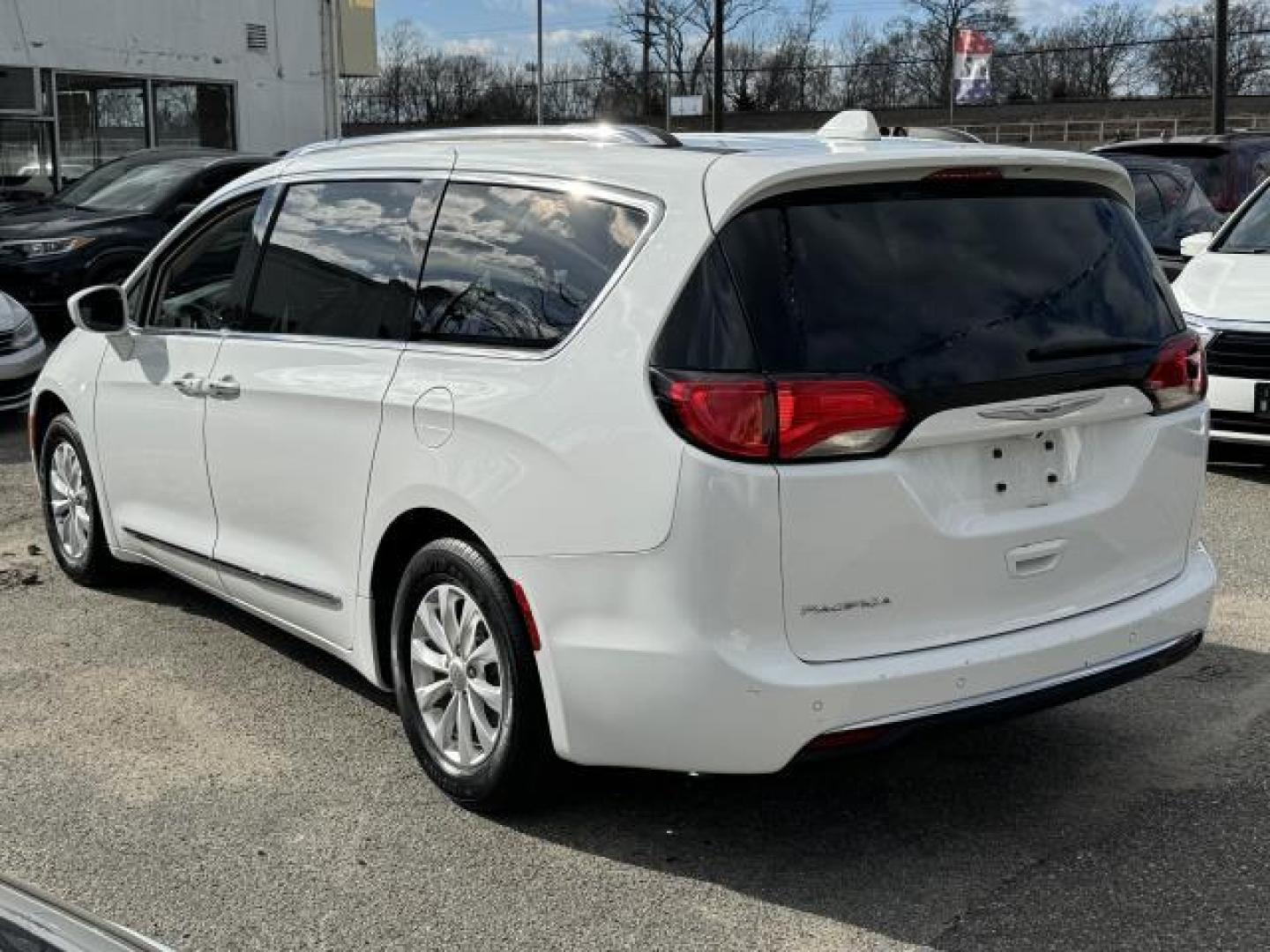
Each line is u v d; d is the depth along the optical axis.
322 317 4.18
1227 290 7.30
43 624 5.23
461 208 3.82
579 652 3.24
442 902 3.26
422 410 3.63
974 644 3.26
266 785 3.87
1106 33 72.81
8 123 17.05
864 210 3.27
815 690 3.04
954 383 3.19
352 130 72.12
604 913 3.20
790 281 3.14
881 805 3.74
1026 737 4.17
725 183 3.19
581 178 3.52
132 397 4.99
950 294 3.28
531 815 3.66
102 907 3.24
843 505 3.08
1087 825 3.60
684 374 3.09
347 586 4.01
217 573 4.67
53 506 5.75
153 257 5.06
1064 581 3.43
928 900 3.23
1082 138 59.56
